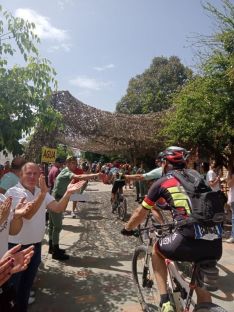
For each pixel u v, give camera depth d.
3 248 2.90
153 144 17.66
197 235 3.33
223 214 3.42
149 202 3.74
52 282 5.86
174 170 3.78
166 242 3.56
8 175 5.03
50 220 7.19
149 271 4.88
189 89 11.73
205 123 10.89
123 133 15.91
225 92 10.56
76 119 13.92
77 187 4.36
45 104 5.80
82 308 4.93
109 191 24.48
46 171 9.66
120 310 4.88
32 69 5.71
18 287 4.01
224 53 10.70
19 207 3.49
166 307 3.73
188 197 3.45
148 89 42.41
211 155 12.38
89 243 8.62
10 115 5.68
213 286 3.35
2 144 5.62
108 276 6.21
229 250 8.03
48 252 7.50
